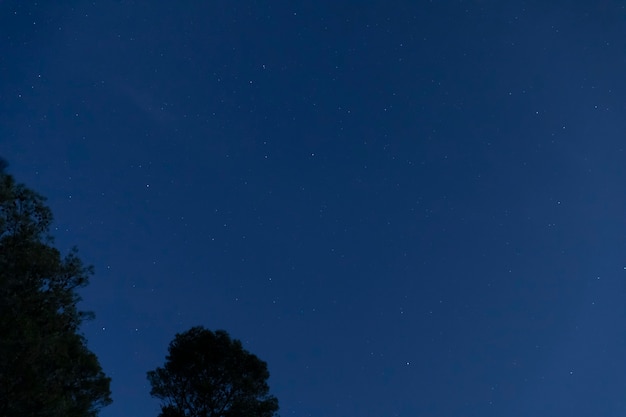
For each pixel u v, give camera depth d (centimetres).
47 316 1744
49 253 1759
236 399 2256
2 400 1584
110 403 1873
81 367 1822
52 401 1650
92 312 1848
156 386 2258
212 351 2302
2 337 1614
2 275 1662
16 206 1783
